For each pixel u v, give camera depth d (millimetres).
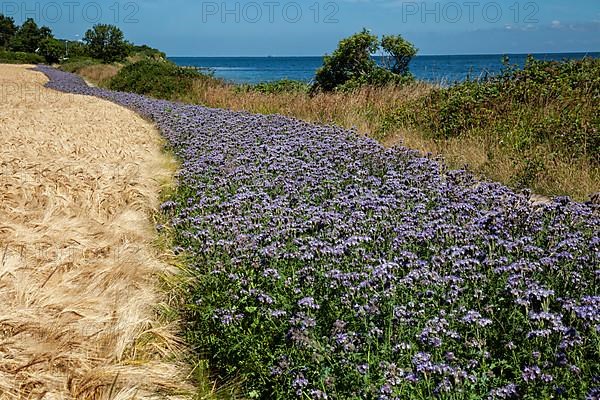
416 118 14273
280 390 4395
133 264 5605
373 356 4383
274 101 21109
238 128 13508
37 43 88250
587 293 5168
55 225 6582
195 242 6781
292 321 4730
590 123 10773
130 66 35469
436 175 8812
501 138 11367
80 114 19438
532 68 14484
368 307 4707
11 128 15125
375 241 6094
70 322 4355
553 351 4359
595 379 4016
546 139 10883
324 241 6133
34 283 4871
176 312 5574
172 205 8312
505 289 5039
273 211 7289
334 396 4102
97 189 8383
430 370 4023
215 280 5805
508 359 4445
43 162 10297
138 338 4621
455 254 5574
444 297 5012
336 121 16312
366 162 9797
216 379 4832
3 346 3934
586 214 6773
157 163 11172
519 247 5906
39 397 3631
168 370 4363
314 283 5344
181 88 30797
